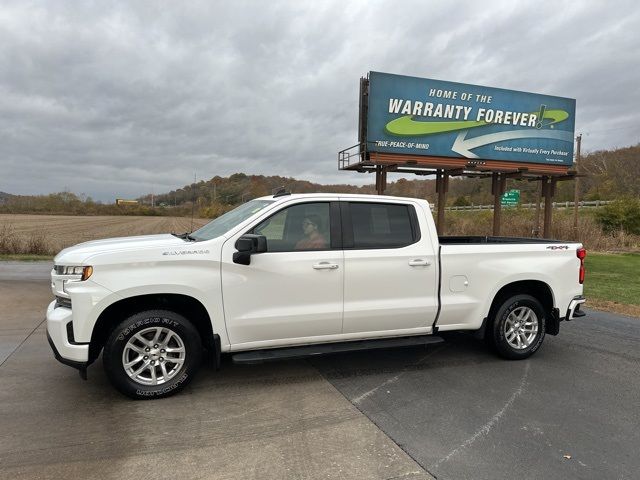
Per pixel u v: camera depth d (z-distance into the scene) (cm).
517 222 2669
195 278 418
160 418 381
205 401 417
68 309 406
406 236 502
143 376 423
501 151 1784
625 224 2883
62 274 404
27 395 423
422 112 1630
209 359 531
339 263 464
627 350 597
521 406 417
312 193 480
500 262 534
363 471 308
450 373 501
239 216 484
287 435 356
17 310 759
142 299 424
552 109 1861
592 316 817
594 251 2255
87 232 3347
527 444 348
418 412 401
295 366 516
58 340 396
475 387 461
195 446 337
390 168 1694
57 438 345
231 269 429
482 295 527
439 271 506
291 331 455
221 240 434
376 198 498
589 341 641
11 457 317
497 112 1755
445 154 1675
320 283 459
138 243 430
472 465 317
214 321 427
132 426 366
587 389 459
